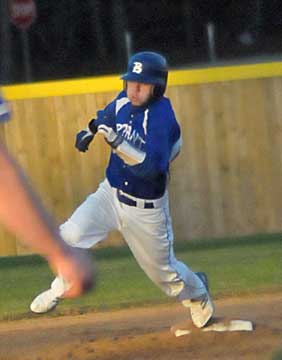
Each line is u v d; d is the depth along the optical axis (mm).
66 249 6906
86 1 108875
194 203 36250
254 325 20953
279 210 36375
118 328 22562
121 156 18625
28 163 36094
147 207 19359
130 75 19047
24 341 21891
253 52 108875
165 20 112000
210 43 93000
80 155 36031
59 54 107625
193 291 20344
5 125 35906
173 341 20438
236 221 36375
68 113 35844
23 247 35812
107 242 35750
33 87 35750
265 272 28516
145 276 28953
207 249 33688
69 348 20578
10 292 27953
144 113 19016
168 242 19734
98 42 108688
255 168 36250
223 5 117250
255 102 36125
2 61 100438
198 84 35969
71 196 36188
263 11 113562
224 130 36125
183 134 36094
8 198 6648
